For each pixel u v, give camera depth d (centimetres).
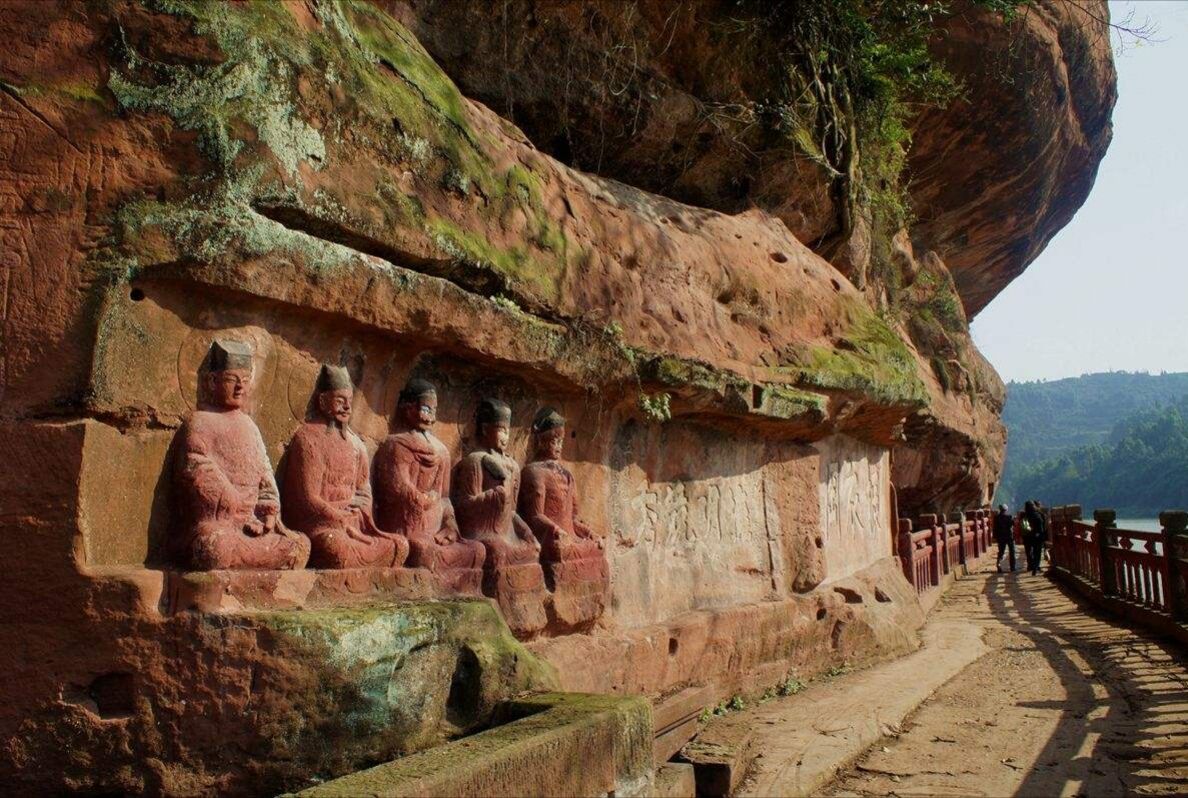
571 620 580
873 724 686
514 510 559
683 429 750
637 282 664
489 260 507
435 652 425
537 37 801
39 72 375
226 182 385
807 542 912
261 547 390
